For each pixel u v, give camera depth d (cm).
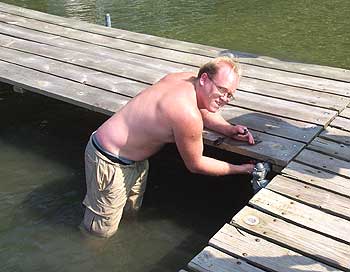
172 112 299
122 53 500
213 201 379
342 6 863
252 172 322
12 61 484
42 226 352
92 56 493
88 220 339
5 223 354
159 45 520
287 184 309
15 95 549
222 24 784
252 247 265
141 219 358
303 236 270
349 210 286
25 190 391
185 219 359
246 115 377
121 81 437
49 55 498
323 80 430
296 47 682
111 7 880
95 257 324
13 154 440
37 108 523
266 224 280
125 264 318
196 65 466
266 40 712
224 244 268
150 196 384
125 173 325
